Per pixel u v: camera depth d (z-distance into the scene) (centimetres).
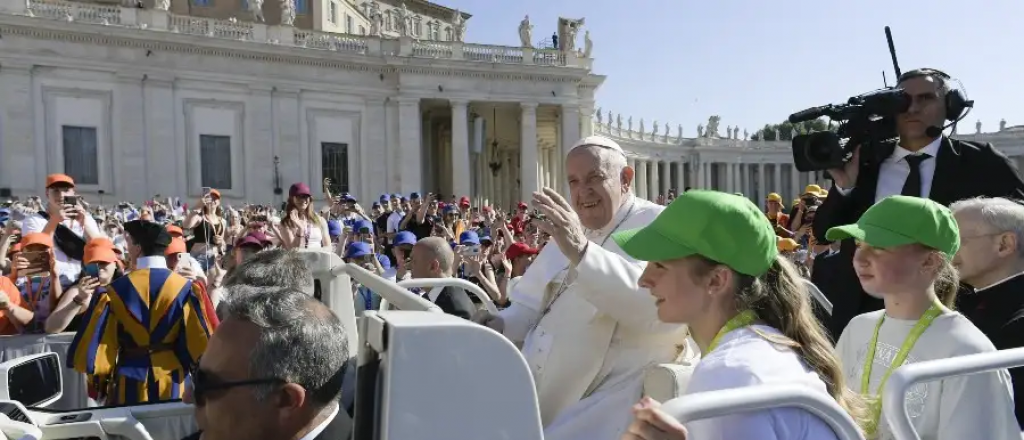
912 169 468
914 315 328
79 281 697
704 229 225
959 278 393
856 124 475
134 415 379
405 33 4391
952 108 468
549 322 385
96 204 3525
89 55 3547
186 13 4691
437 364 171
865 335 354
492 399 175
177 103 3772
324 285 450
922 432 305
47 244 733
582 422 356
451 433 171
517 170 5909
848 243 476
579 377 372
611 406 354
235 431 216
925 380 246
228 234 1486
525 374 177
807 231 1006
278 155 4025
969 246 389
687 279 233
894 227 318
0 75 3350
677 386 304
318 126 4141
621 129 6981
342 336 235
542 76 4584
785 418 199
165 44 3712
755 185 8500
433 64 4309
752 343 220
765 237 228
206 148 3853
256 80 3966
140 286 580
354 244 931
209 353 221
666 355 374
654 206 411
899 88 469
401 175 4281
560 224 337
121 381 564
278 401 215
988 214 386
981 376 295
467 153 4425
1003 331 368
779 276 239
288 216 1046
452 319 181
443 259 649
